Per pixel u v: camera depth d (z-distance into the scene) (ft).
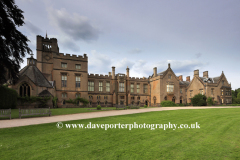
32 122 39.27
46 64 124.16
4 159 16.63
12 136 25.40
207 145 22.29
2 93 75.15
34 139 23.85
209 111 69.56
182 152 19.61
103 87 148.77
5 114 47.24
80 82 131.23
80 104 127.44
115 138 25.00
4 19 40.78
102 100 146.41
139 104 163.22
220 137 26.30
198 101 143.43
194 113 61.31
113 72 153.58
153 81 162.20
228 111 69.21
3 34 41.98
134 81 164.14
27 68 98.07
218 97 158.61
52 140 23.47
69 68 128.16
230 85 172.24
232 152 19.76
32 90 89.81
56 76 122.42
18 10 44.86
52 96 98.89
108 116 52.90
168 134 27.86
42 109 56.44
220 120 43.57
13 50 45.55
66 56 128.16
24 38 46.98
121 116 52.70
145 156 18.08
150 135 27.07
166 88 151.84
